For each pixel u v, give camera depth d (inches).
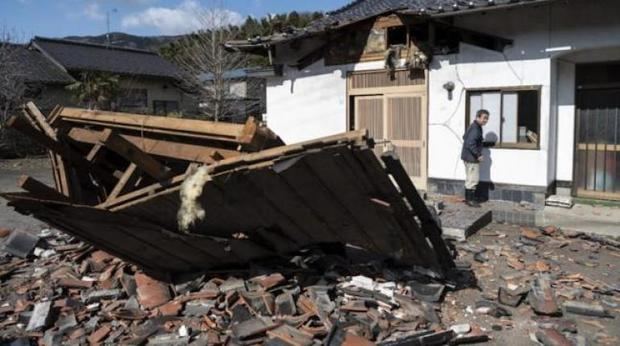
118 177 220.7
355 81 439.5
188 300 195.2
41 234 296.2
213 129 171.3
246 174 162.4
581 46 334.0
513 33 359.3
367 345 157.5
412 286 207.2
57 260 251.3
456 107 388.5
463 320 185.9
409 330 173.6
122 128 197.3
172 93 1063.0
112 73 920.9
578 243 280.8
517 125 364.5
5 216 369.7
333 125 454.9
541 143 353.4
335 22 422.3
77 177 225.6
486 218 331.3
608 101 357.4
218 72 877.8
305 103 470.6
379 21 414.0
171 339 168.6
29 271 240.8
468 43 376.5
